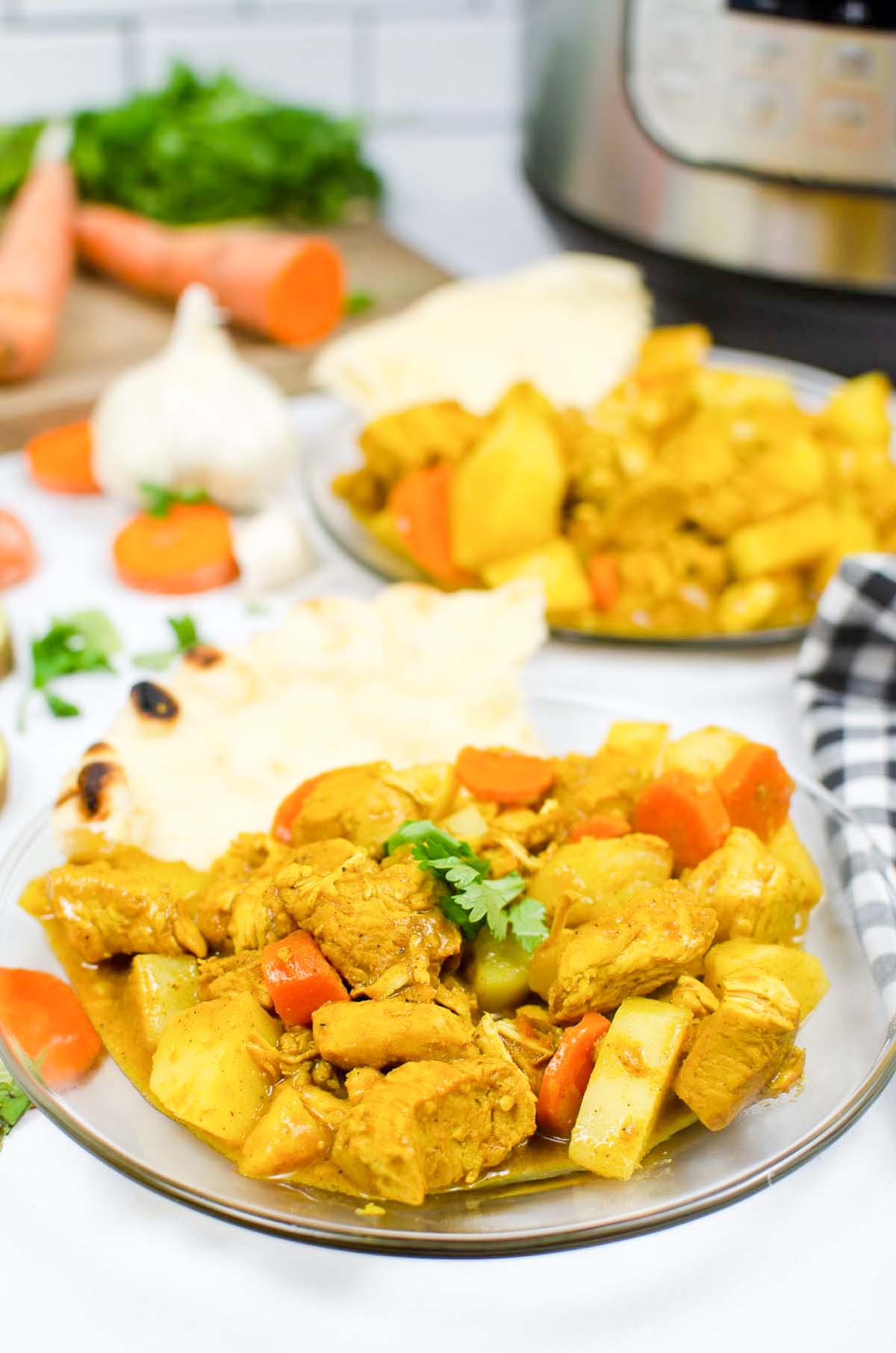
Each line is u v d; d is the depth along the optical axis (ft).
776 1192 2.50
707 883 2.57
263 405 3.44
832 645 2.99
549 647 3.15
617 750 2.75
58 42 4.47
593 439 3.19
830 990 2.57
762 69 3.53
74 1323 2.39
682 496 3.14
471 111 4.78
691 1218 2.35
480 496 3.10
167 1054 2.46
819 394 3.58
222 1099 2.43
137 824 2.67
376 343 3.63
